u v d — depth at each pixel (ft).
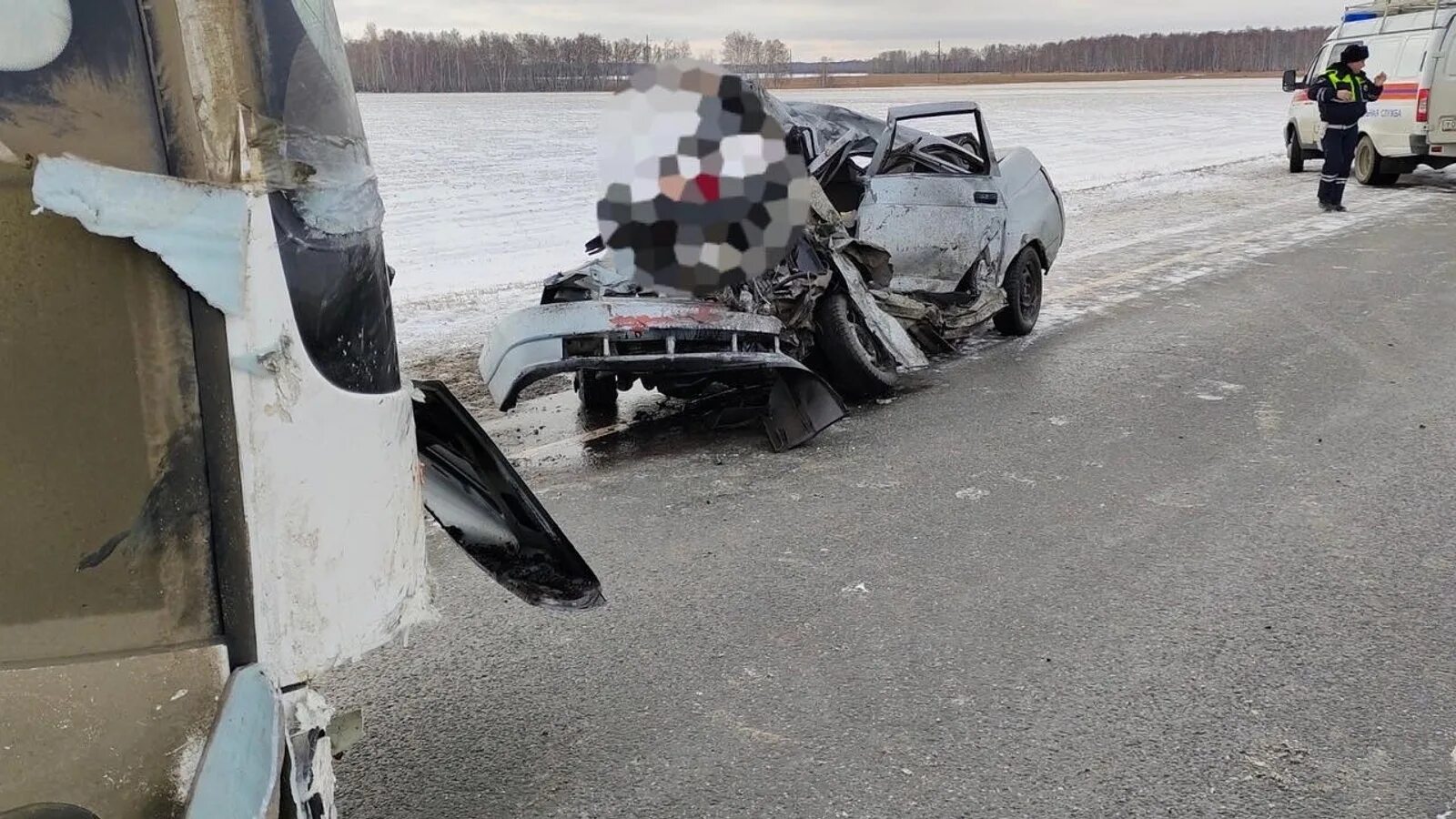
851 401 21.06
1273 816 8.54
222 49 4.93
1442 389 20.52
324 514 5.60
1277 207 48.44
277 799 5.06
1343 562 13.16
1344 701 10.14
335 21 5.87
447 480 9.00
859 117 25.72
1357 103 45.52
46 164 4.62
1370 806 8.63
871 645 11.44
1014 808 8.73
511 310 28.17
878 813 8.72
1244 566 13.12
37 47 4.62
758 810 8.79
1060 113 126.52
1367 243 38.27
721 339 17.49
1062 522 14.67
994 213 25.05
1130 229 42.86
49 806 5.02
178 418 5.05
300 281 5.33
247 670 5.31
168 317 4.96
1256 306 28.63
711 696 10.54
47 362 4.80
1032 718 10.00
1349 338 24.84
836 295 20.25
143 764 5.15
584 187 54.90
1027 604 12.28
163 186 4.79
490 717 10.29
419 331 25.93
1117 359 23.65
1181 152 77.82
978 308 24.14
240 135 4.98
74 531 4.95
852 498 15.81
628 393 22.02
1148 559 13.41
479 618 12.32
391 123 103.71
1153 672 10.74
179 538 5.14
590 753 9.64
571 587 9.17
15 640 4.95
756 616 12.18
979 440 18.34
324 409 5.53
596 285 18.56
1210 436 18.21
